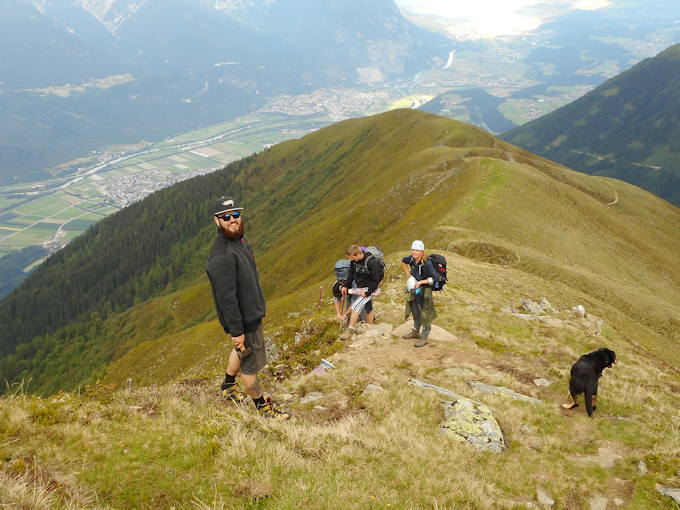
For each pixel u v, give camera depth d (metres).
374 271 13.27
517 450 7.89
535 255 47.56
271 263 129.38
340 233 114.88
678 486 6.94
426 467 6.47
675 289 67.06
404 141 192.12
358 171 195.25
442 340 13.16
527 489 6.85
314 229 130.00
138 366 82.19
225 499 4.31
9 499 3.39
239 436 5.36
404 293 19.53
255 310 6.16
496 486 6.74
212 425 5.58
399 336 13.38
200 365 51.59
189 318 143.50
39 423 4.89
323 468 5.47
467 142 171.12
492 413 8.84
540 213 67.06
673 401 11.53
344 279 14.00
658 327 41.28
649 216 122.62
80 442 4.69
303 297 54.81
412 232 74.62
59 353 162.75
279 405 8.21
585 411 9.77
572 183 129.88
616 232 82.06
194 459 4.80
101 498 3.94
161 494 4.20
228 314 5.79
